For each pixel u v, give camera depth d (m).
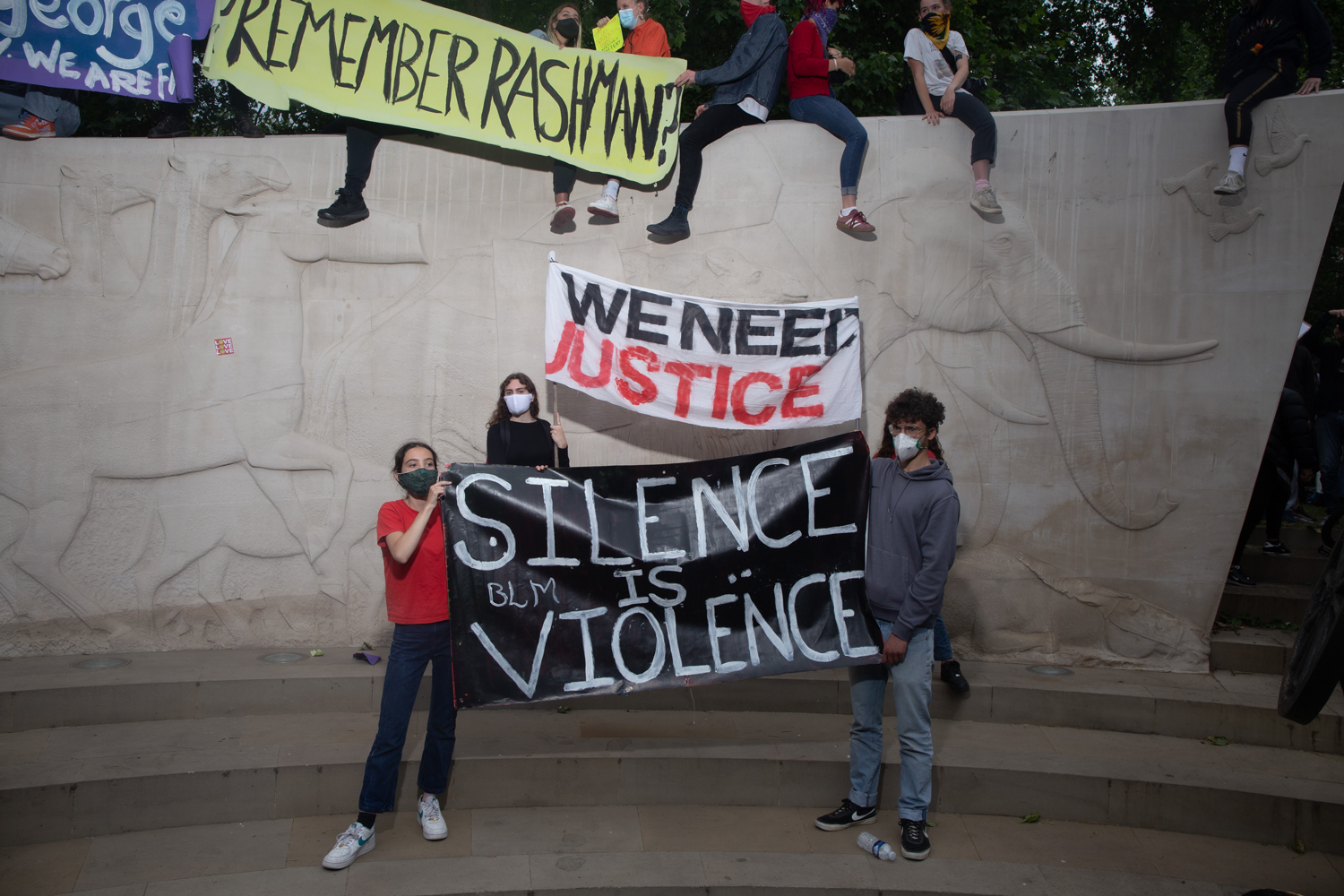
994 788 4.22
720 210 5.42
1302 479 6.37
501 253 5.37
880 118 5.41
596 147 5.31
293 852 3.71
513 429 4.61
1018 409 5.33
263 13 5.11
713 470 4.27
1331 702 4.77
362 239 5.30
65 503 5.07
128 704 4.55
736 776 4.21
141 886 3.44
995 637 5.34
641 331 4.93
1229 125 5.02
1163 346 5.16
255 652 5.17
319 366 5.29
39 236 5.08
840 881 3.59
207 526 5.21
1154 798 4.12
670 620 4.16
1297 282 5.02
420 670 3.73
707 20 9.12
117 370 5.11
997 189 5.32
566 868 3.62
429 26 5.18
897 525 3.87
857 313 5.04
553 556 4.08
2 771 3.89
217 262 5.23
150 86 5.16
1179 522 5.19
